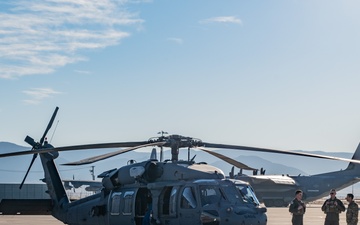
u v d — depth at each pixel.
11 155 22.50
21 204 30.27
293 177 94.06
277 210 78.69
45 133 29.69
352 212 28.78
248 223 23.33
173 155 25.27
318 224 48.97
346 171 96.00
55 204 30.44
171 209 24.30
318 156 22.03
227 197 23.77
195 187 23.97
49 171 30.41
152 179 25.33
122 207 26.00
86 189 110.62
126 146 23.83
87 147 23.00
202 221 23.38
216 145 24.05
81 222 28.69
